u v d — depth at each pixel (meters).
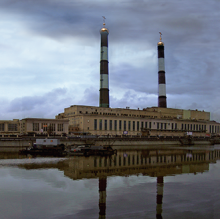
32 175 52.12
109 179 49.50
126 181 47.81
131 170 60.59
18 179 48.25
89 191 40.66
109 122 183.25
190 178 51.16
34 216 30.50
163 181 48.16
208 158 89.50
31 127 153.25
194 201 36.22
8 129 166.62
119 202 35.50
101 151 99.81
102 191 40.78
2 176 50.66
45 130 157.50
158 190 41.69
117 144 154.75
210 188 43.09
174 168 64.25
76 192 40.03
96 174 54.59
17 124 169.88
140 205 34.38
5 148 115.12
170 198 37.44
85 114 172.75
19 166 63.53
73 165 67.19
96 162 74.44
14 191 40.25
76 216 30.55
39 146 104.12
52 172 55.88
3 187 42.47
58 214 31.11
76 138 141.00
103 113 191.00
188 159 85.19
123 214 31.20
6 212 31.62
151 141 171.75
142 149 130.88
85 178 50.16
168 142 181.12
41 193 39.34
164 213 31.66
